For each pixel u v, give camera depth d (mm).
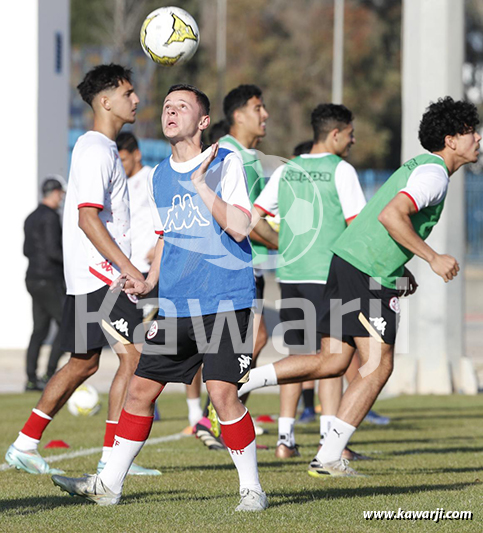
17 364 51375
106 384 44438
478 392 43625
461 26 41344
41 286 40906
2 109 56406
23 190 56375
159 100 187375
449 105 20250
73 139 75750
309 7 195375
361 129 185000
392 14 193500
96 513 16625
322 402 24641
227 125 29828
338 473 20969
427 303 42750
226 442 16938
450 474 21438
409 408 37031
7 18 56500
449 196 42031
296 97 191250
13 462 21609
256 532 15047
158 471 21516
